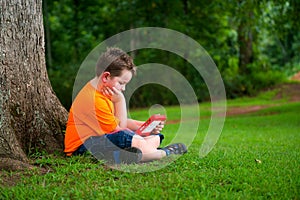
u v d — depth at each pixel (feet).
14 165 14.03
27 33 15.94
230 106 59.88
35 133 16.01
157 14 57.41
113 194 11.98
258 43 77.25
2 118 14.69
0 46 15.42
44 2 55.52
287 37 75.87
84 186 12.66
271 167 14.99
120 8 58.59
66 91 52.95
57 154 15.87
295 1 38.81
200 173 13.94
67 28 60.95
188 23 58.80
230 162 15.83
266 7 43.37
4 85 15.37
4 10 15.48
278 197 11.74
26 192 12.22
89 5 58.95
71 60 61.00
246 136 27.12
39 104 16.21
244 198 11.69
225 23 62.13
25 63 15.93
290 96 67.82
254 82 74.02
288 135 26.99
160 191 12.05
